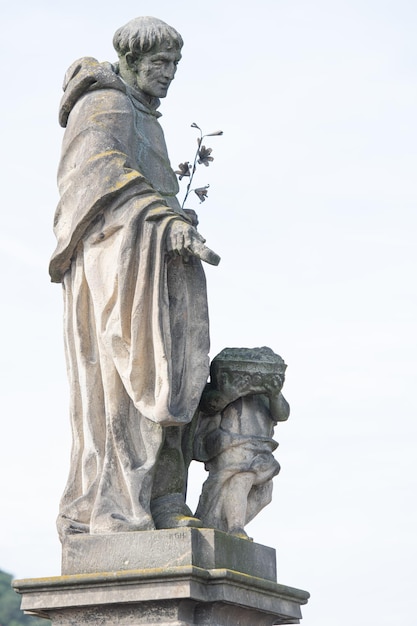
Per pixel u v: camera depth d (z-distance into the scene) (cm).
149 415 2627
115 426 2664
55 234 2770
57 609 2586
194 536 2584
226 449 2783
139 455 2670
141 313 2636
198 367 2705
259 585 2666
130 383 2638
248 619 2691
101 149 2725
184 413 2666
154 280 2644
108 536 2603
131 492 2631
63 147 2788
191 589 2517
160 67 2884
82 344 2725
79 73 2811
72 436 2742
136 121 2845
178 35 2895
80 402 2741
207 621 2573
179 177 2961
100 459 2688
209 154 2973
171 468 2731
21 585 2597
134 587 2545
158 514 2670
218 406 2797
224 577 2559
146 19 2889
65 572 2616
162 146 2892
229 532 2755
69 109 2827
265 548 2772
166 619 2536
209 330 2733
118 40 2892
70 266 2764
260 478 2788
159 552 2573
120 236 2675
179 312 2708
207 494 2778
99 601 2553
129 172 2698
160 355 2625
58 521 2677
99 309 2681
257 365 2800
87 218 2686
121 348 2659
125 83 2855
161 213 2662
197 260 2753
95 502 2644
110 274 2677
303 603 2836
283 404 2833
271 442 2811
